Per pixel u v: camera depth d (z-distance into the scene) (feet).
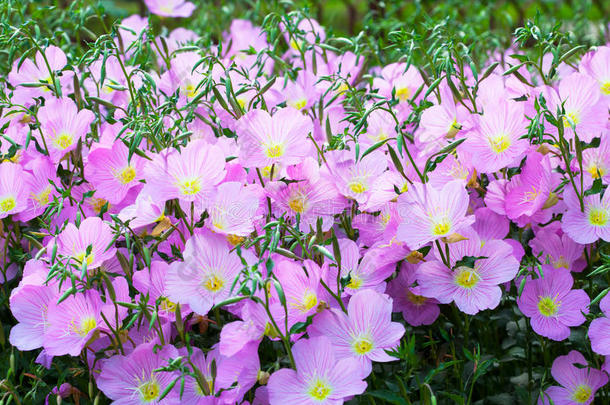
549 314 2.62
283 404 2.42
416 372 2.67
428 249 2.60
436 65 3.03
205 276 2.52
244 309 2.46
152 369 2.52
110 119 2.77
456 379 2.75
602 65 2.87
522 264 2.67
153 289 2.57
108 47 2.83
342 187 2.68
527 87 2.87
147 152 2.69
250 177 2.75
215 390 2.48
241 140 2.65
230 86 2.63
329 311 2.50
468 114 2.76
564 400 2.64
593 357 2.64
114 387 2.52
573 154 2.72
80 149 2.76
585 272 2.78
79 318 2.56
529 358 2.71
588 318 2.60
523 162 2.72
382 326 2.50
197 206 2.55
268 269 2.35
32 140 2.85
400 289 2.71
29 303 2.58
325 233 2.66
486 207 2.75
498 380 2.85
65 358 2.72
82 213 2.75
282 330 2.47
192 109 2.69
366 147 2.72
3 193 2.75
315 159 2.76
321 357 2.44
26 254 2.76
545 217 2.71
